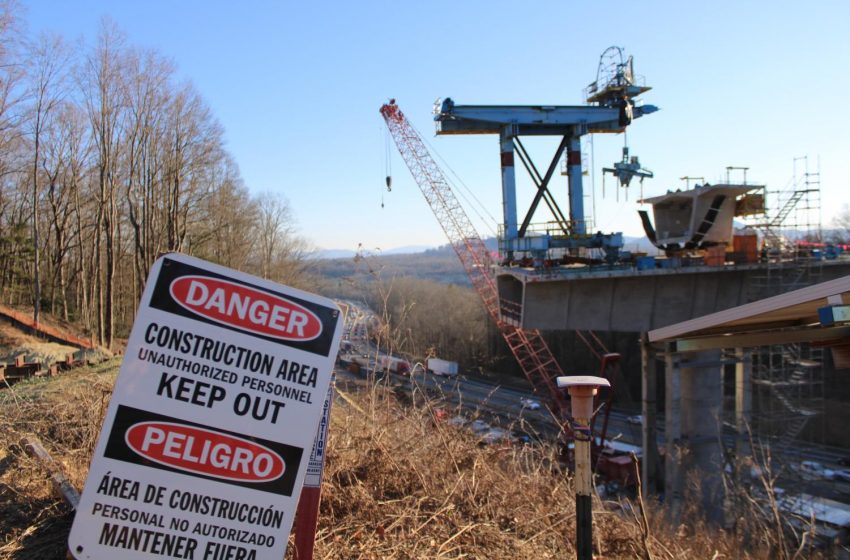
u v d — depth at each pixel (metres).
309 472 3.04
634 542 5.17
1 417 6.87
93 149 38.66
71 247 46.47
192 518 2.37
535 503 5.62
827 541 10.87
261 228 65.12
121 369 2.34
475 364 49.28
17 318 32.31
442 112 27.62
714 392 16.50
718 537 8.44
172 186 41.53
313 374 2.56
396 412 7.06
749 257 21.45
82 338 34.69
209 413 2.43
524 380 45.19
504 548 4.55
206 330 2.45
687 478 14.52
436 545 4.41
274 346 2.52
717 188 21.72
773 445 18.91
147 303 2.39
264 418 2.49
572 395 3.72
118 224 44.28
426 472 5.57
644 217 24.98
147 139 37.97
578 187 28.72
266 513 2.46
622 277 21.98
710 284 21.62
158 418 2.37
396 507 4.91
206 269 2.46
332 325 2.61
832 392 33.44
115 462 2.30
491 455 6.91
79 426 6.39
